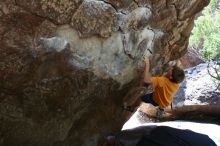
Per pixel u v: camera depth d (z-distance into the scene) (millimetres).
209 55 8242
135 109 6230
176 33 5832
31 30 3770
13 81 4023
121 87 5340
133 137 5809
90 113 5203
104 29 4352
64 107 4633
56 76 4285
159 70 6379
